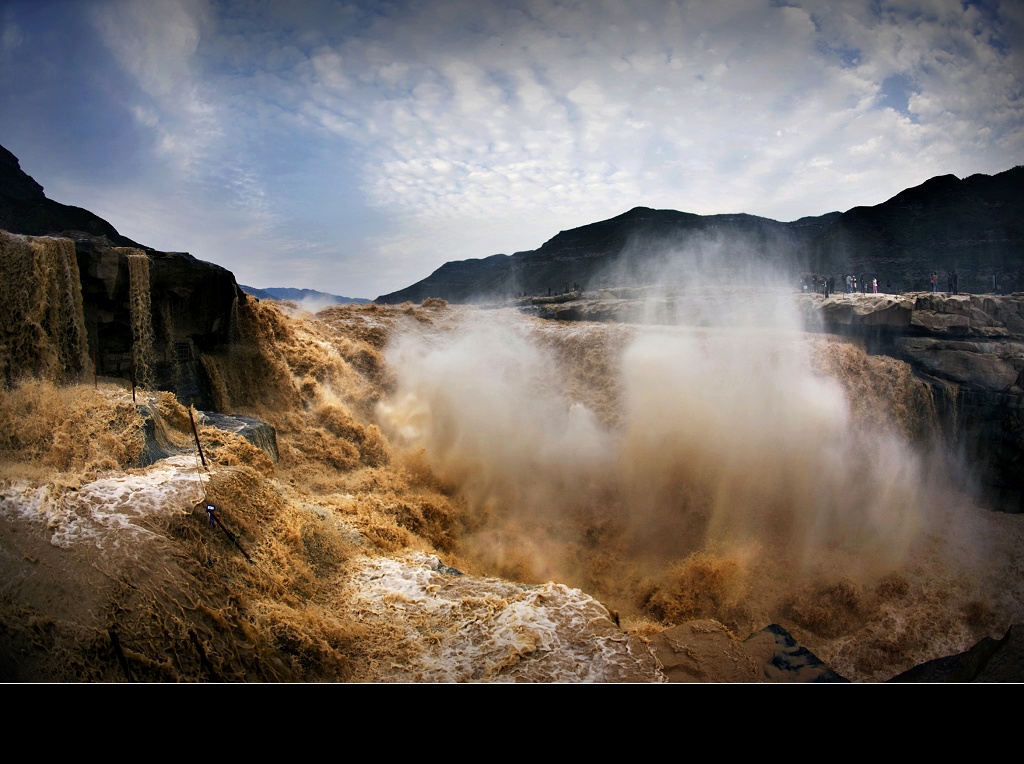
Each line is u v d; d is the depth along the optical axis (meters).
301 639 7.36
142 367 12.66
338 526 11.03
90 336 12.15
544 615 8.50
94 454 9.08
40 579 6.62
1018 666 7.74
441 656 7.70
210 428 11.41
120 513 7.73
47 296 11.05
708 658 7.65
